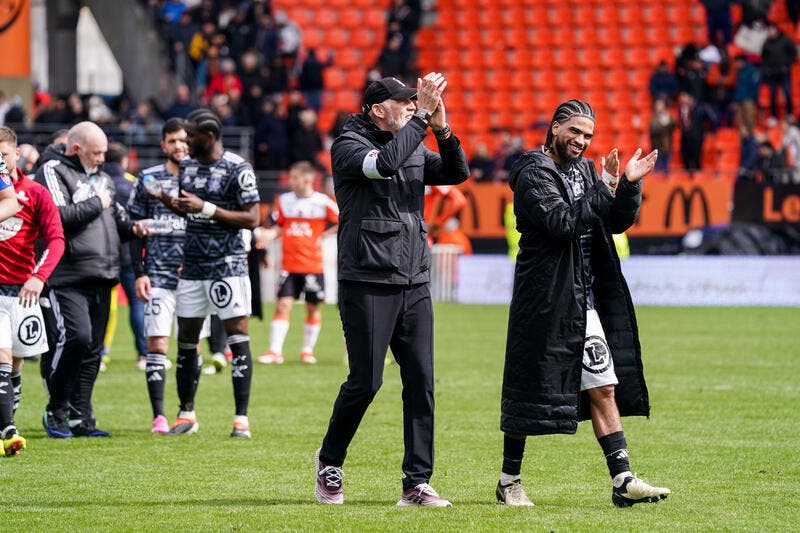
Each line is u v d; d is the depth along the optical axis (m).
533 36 99.25
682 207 77.25
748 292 77.12
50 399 29.55
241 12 91.31
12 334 26.89
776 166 80.75
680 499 21.91
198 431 30.52
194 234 29.55
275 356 47.78
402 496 21.33
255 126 83.31
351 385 21.02
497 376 42.22
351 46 99.75
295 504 21.47
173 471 24.91
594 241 20.84
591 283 20.89
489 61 98.50
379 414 33.53
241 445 28.33
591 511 20.70
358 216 20.92
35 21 126.31
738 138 88.44
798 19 96.00
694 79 87.06
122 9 95.00
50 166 29.05
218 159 29.52
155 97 93.25
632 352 20.83
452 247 79.12
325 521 19.73
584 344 20.48
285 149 80.19
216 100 82.88
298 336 60.03
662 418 32.28
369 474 24.77
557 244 20.44
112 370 44.38
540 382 20.38
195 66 92.44
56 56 99.81
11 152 25.94
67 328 29.02
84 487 23.12
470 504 21.48
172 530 19.19
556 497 22.27
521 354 20.53
